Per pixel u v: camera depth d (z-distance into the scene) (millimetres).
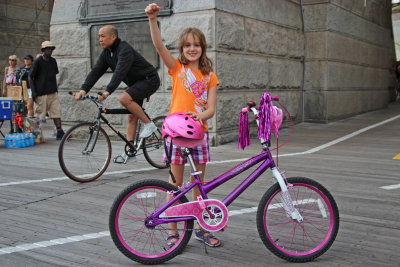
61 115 9125
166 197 2908
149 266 2832
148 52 7988
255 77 8727
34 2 15281
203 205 2807
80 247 3119
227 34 7707
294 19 10531
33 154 6863
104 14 8391
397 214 3771
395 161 6086
